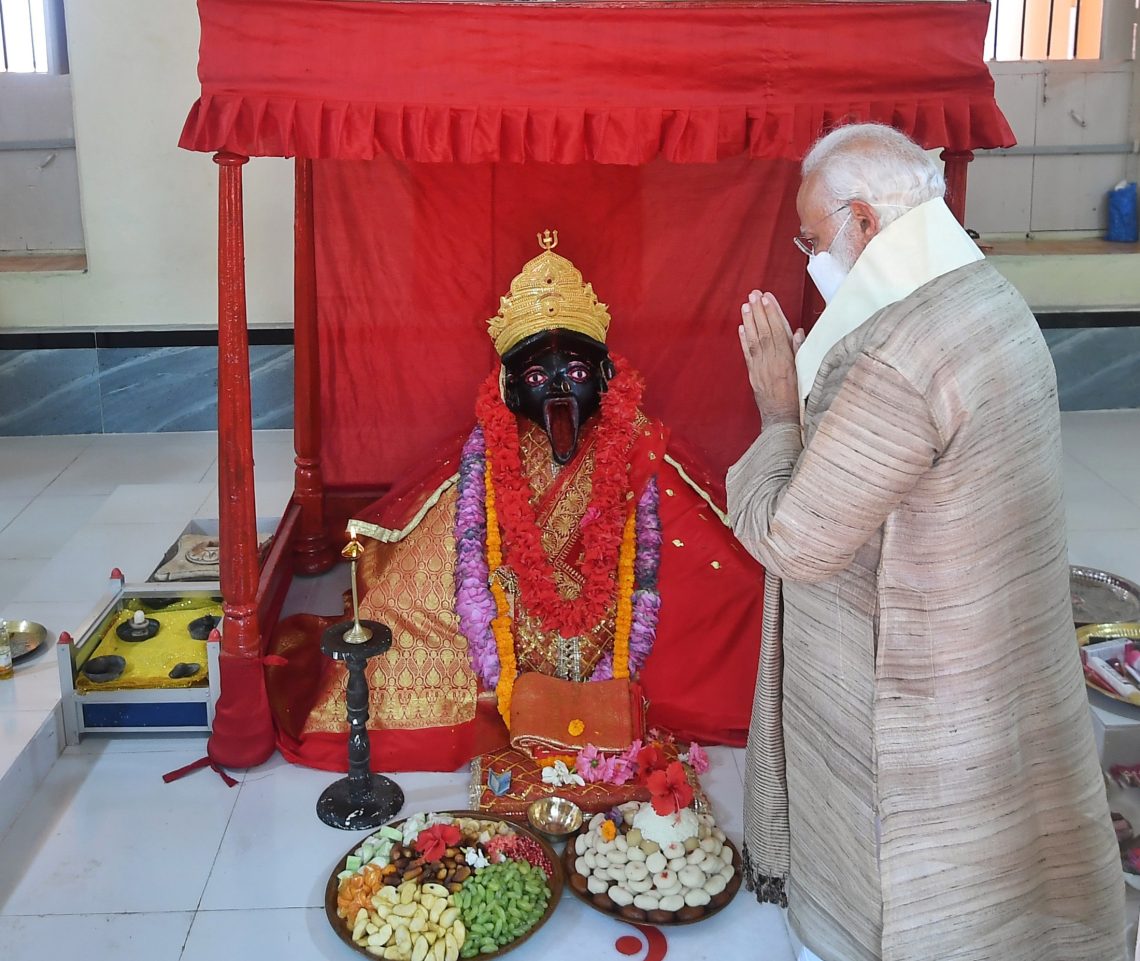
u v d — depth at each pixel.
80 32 5.13
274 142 2.57
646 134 2.58
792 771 2.04
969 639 1.72
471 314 3.83
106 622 3.38
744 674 3.23
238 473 2.94
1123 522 4.52
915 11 2.57
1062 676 1.80
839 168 1.76
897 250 1.72
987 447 1.66
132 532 4.40
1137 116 6.00
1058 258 5.71
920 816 1.78
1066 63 5.94
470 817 2.74
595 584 3.14
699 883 2.52
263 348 5.45
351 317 3.85
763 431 1.96
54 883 2.64
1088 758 1.86
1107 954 1.89
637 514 3.26
